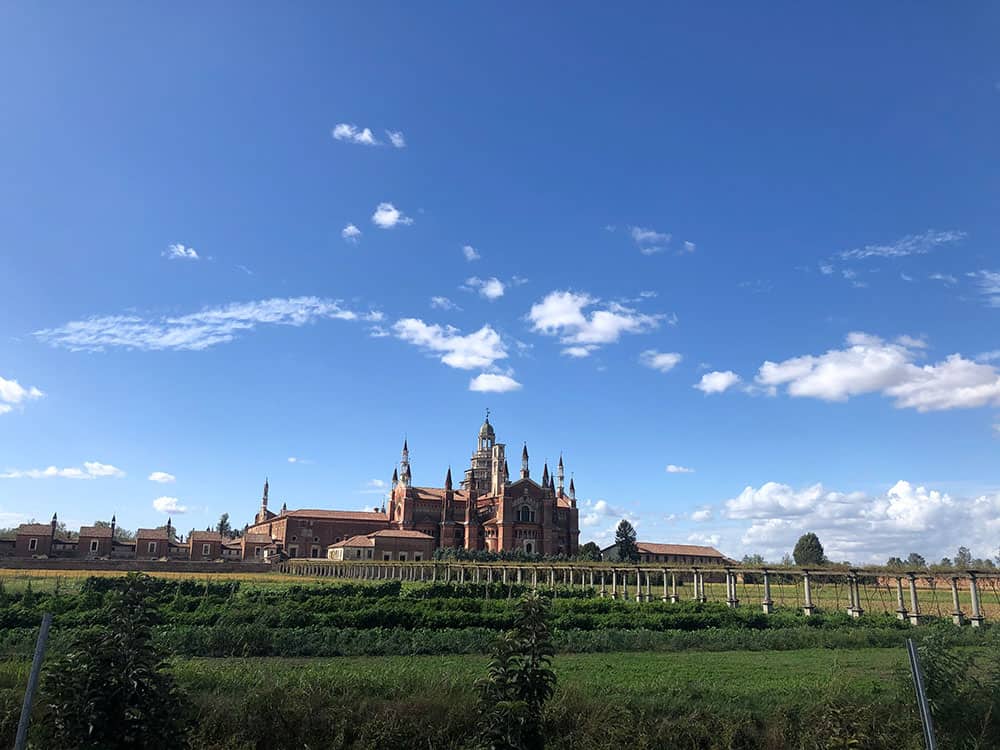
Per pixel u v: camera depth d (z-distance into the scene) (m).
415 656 35.94
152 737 12.80
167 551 180.25
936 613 71.25
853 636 46.53
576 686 21.80
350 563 143.38
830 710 20.14
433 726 18.44
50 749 12.87
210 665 28.27
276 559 182.12
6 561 126.00
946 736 18.88
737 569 69.50
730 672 33.16
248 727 17.91
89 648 12.91
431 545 174.25
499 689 14.98
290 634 38.44
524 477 190.75
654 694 22.73
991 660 23.09
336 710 18.58
